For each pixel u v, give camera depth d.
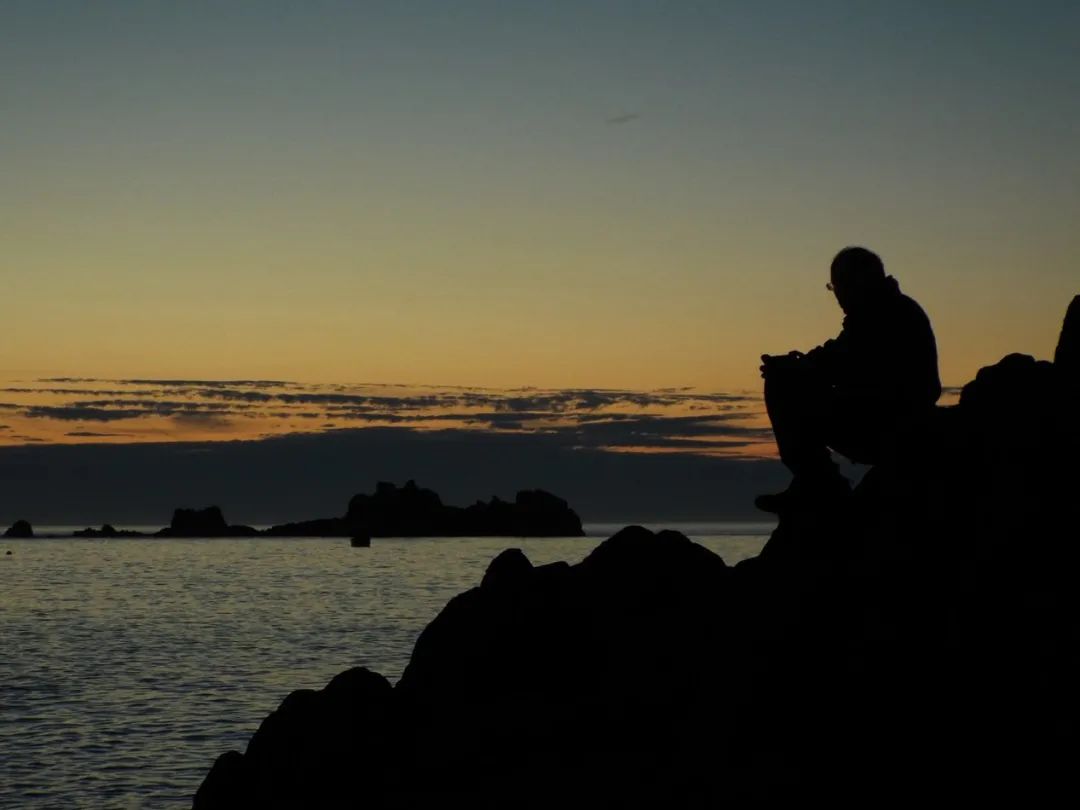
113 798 31.39
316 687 51.12
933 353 11.55
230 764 14.20
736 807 10.27
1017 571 10.38
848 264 11.67
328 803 13.11
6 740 39.38
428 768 12.78
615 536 14.95
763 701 10.98
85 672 57.84
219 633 77.62
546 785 11.60
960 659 10.09
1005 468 11.15
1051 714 9.52
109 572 168.00
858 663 10.51
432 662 14.25
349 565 181.62
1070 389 11.69
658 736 11.70
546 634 13.78
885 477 11.62
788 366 11.75
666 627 13.20
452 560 197.88
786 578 11.73
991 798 9.41
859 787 9.91
